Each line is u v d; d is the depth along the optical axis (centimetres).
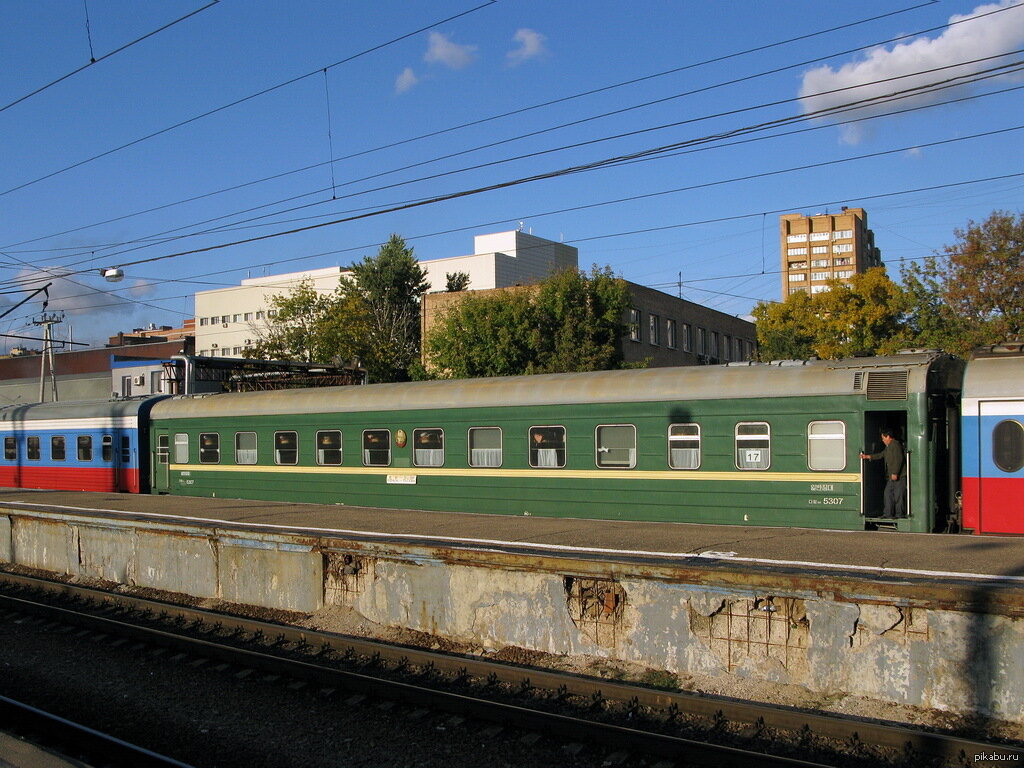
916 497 1401
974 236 3189
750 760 749
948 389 1452
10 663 1177
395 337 5838
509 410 1792
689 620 1031
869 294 4244
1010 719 840
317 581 1377
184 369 3114
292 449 2156
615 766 782
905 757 770
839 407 1455
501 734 860
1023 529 1324
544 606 1133
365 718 916
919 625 898
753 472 1523
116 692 1030
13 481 3070
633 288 4034
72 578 1811
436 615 1236
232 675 1077
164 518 1680
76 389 5897
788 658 973
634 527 1470
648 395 1628
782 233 13662
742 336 5450
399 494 1952
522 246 8662
